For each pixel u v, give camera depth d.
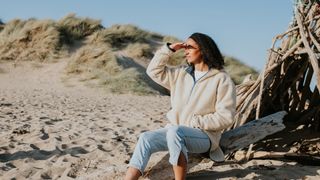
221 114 3.77
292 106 5.96
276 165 4.82
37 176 4.68
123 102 13.51
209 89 3.85
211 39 3.91
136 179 3.68
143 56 21.55
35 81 18.11
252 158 5.04
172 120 3.97
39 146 5.93
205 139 3.85
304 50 5.02
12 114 8.91
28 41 21.23
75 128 7.38
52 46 20.91
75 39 22.20
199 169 4.59
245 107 5.36
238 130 4.58
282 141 5.52
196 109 3.87
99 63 19.08
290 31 5.37
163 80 4.02
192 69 4.02
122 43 22.80
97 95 15.56
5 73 18.91
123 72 18.20
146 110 11.03
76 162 5.14
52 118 8.62
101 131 7.17
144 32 25.06
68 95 14.86
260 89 5.22
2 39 21.83
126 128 7.65
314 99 5.75
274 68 5.38
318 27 5.32
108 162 5.22
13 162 5.14
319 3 5.33
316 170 4.62
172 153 3.66
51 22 22.16
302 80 5.98
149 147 3.75
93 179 4.16
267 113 5.73
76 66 18.92
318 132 5.64
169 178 4.11
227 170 4.62
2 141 6.08
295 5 5.46
